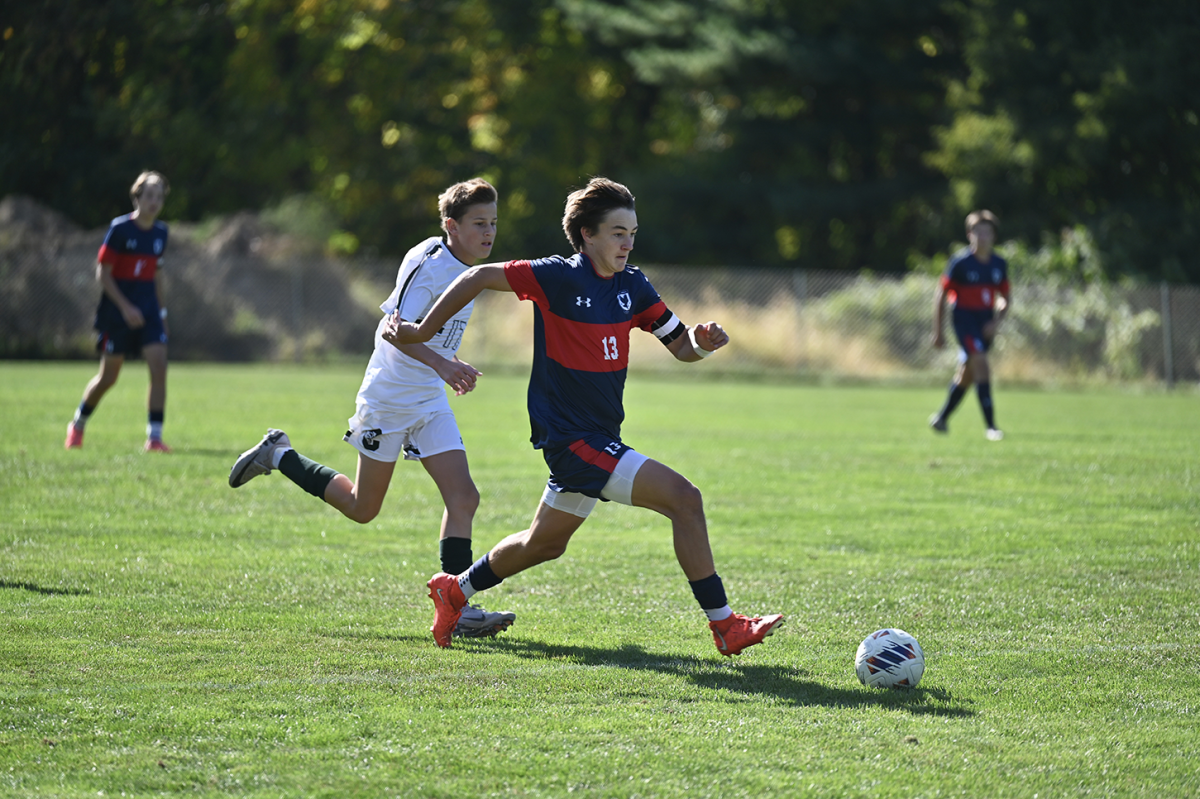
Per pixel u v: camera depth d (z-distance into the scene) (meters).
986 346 46.12
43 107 99.81
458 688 14.14
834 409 61.19
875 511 28.23
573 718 13.09
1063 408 63.94
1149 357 83.69
